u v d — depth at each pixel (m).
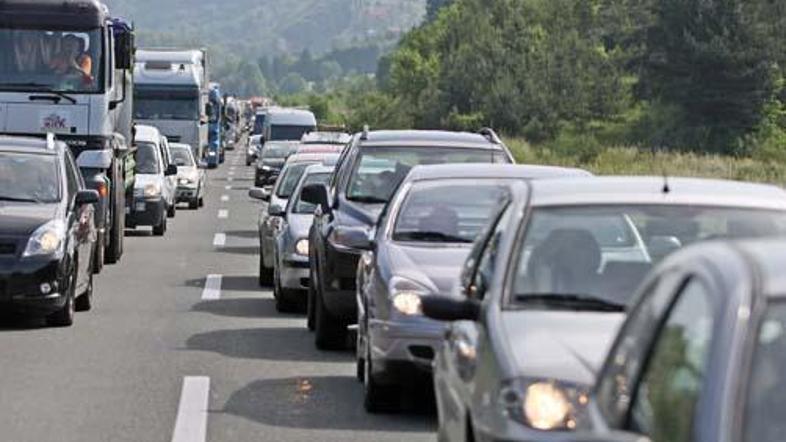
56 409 31.98
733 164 169.25
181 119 144.00
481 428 18.53
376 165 42.88
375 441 29.17
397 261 32.22
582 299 21.25
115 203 68.19
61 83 65.38
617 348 14.79
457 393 20.36
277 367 38.22
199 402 33.09
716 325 12.52
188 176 115.44
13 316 47.62
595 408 14.65
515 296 21.27
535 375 18.23
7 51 65.56
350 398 33.88
